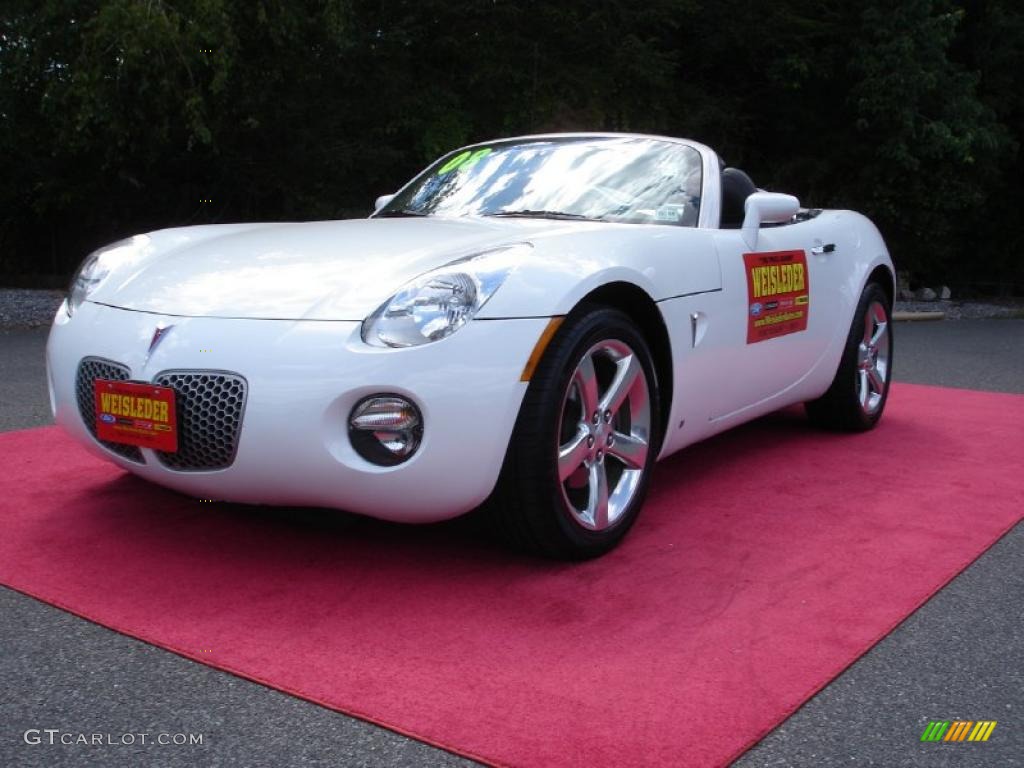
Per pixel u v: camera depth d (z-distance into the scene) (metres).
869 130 14.95
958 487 3.54
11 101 11.52
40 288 13.06
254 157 13.09
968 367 7.22
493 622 2.28
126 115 10.62
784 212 3.54
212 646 2.12
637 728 1.81
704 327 3.10
